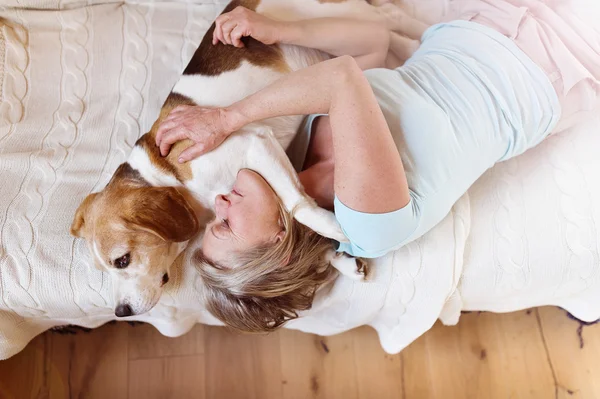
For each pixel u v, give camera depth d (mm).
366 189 944
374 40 1378
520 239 1277
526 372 1621
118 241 1154
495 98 1110
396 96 1074
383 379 1617
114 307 1226
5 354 1368
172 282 1287
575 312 1505
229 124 1078
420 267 1254
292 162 1292
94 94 1480
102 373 1600
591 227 1264
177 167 1169
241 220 1066
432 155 1044
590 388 1603
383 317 1395
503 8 1191
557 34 1190
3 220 1263
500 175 1334
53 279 1235
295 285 1141
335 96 970
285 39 1284
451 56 1147
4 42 1456
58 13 1521
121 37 1531
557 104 1145
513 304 1451
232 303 1146
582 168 1312
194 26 1576
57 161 1362
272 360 1627
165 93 1490
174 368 1612
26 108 1445
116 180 1214
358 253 1124
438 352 1637
